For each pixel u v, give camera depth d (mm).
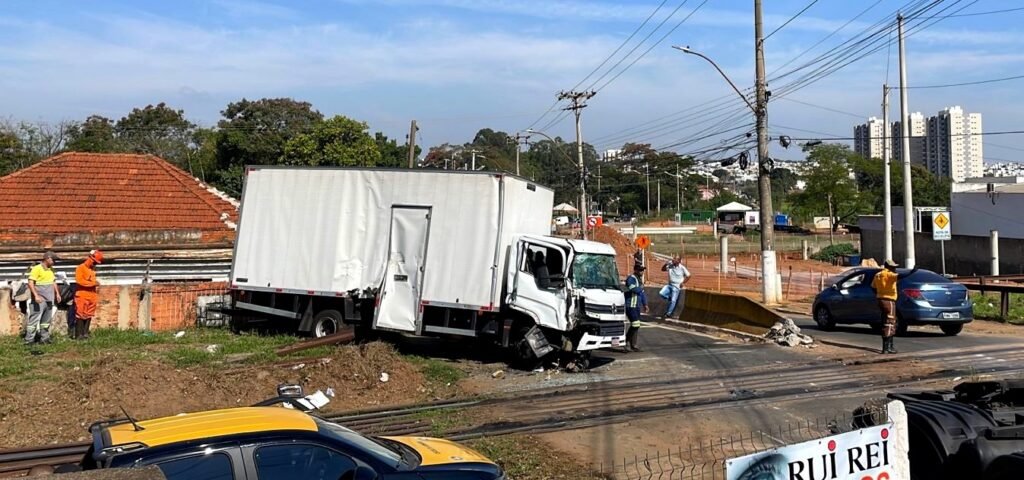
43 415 10625
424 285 16469
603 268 15594
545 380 13938
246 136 63438
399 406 11844
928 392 7578
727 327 21078
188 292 21078
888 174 33938
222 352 16031
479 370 15000
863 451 5828
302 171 18328
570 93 44906
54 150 64625
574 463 8750
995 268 31203
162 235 24281
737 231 92062
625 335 16703
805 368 14508
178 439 4910
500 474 5859
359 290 17344
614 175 117875
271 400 6793
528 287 15375
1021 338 18250
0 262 21375
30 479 3990
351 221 17688
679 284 24156
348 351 13477
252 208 18891
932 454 6484
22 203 25250
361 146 61031
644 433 10039
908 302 18422
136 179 27484
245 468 4922
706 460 8773
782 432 9867
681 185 141250
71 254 22641
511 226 16281
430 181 16750
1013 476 5688
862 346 16891
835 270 47125
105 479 3994
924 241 44688
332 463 5207
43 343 16938
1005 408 6816
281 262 18375
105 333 18828
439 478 5477
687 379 13727
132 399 11117
